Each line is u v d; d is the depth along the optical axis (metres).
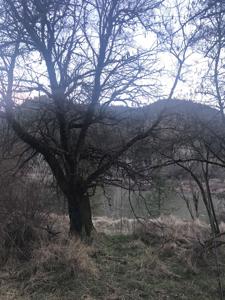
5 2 7.71
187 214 17.39
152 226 9.91
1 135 9.26
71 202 9.24
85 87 8.59
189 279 7.76
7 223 7.88
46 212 8.66
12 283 6.82
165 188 11.23
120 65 8.66
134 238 9.52
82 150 9.59
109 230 10.78
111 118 9.18
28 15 7.87
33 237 8.02
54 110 8.53
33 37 8.14
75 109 8.71
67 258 7.31
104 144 9.73
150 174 9.68
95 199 14.17
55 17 8.32
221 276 7.93
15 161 9.57
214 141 9.09
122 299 6.70
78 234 9.01
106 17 8.57
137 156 9.55
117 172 9.73
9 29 7.91
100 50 8.57
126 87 8.77
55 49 8.65
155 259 8.15
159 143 9.47
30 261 7.36
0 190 7.96
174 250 8.73
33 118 8.80
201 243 8.70
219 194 14.69
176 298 7.01
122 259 8.17
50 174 9.89
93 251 8.27
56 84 8.57
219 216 15.03
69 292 6.67
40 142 8.86
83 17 8.58
